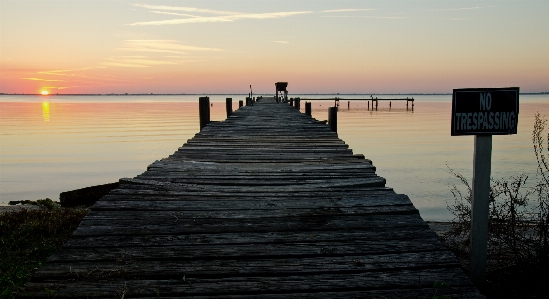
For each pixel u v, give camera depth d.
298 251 2.85
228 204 3.75
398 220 3.36
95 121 45.66
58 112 67.94
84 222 3.28
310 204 3.74
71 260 2.71
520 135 29.97
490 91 2.82
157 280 2.51
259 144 7.51
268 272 2.60
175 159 5.98
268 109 19.55
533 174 14.34
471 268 2.96
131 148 23.17
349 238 3.04
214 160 5.95
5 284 3.79
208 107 11.94
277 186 4.43
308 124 11.40
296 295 2.37
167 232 3.13
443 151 22.06
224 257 2.77
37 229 5.55
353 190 4.20
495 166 16.48
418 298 2.35
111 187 9.76
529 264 3.84
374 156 20.28
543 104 96.56
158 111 73.19
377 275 2.57
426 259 2.74
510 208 4.17
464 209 5.20
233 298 2.34
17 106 98.75
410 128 36.78
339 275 2.56
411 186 13.70
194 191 4.17
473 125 2.84
